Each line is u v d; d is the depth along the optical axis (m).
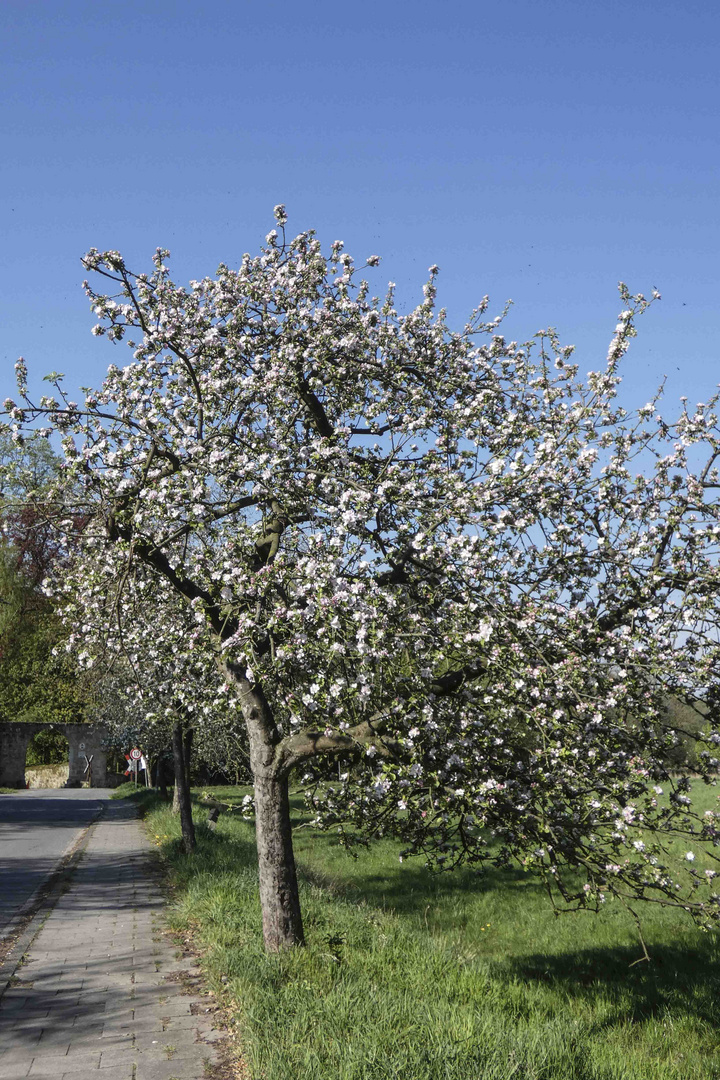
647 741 7.26
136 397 8.83
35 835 22.77
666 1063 7.65
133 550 8.01
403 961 8.52
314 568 6.70
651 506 7.75
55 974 8.26
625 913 13.86
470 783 6.88
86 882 14.23
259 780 8.33
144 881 14.25
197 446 7.89
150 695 12.89
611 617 7.48
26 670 55.41
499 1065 5.50
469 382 9.46
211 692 10.73
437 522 7.10
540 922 13.52
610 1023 8.96
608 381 8.57
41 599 26.91
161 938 9.73
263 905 8.23
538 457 7.55
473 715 7.22
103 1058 5.98
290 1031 6.03
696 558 7.44
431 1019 6.39
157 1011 7.02
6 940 9.79
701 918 7.11
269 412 8.80
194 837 16.47
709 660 6.95
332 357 9.33
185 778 16.48
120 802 37.94
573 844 7.21
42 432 8.25
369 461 8.37
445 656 6.91
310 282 9.77
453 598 7.08
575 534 7.79
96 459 8.27
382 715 7.04
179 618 10.59
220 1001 7.20
